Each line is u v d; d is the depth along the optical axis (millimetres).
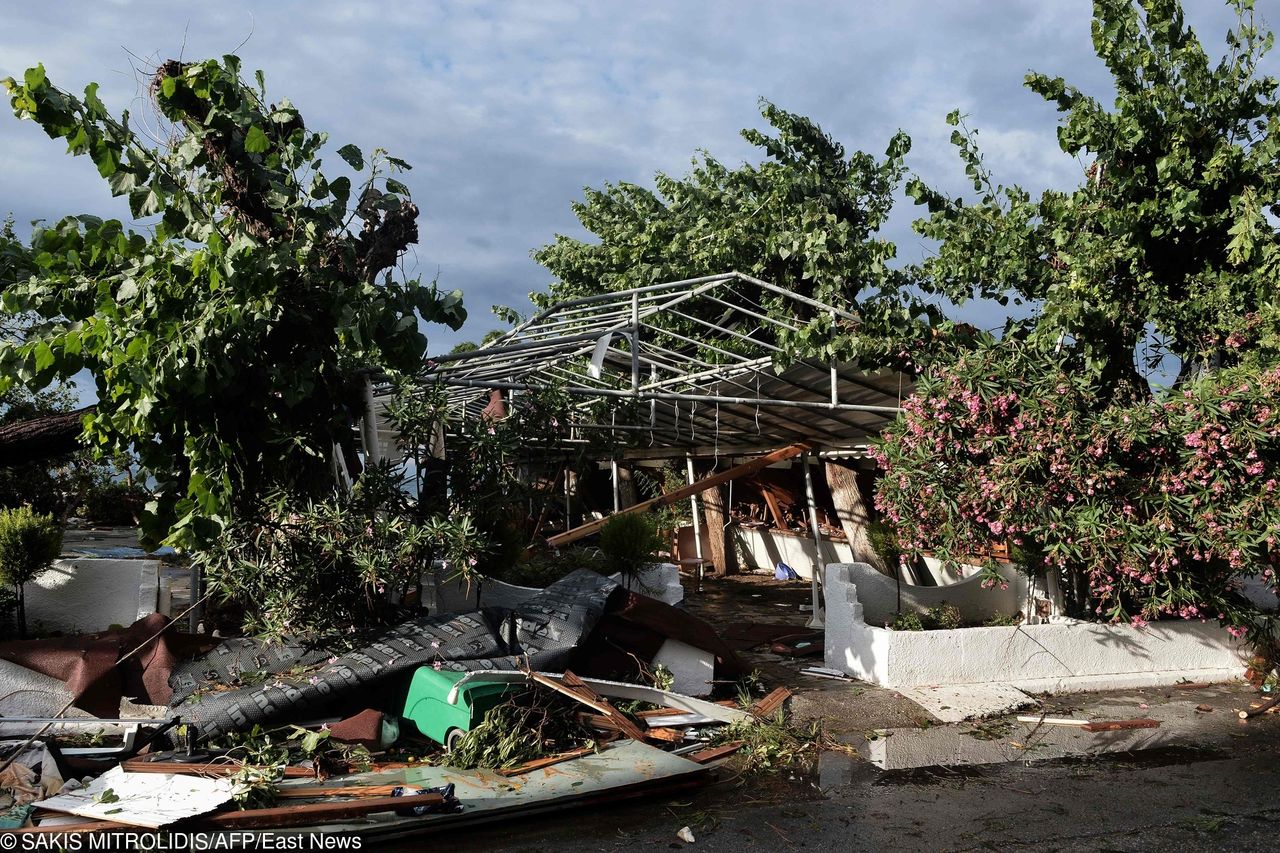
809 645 12367
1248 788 7848
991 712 9898
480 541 9094
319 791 6902
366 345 8664
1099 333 11453
